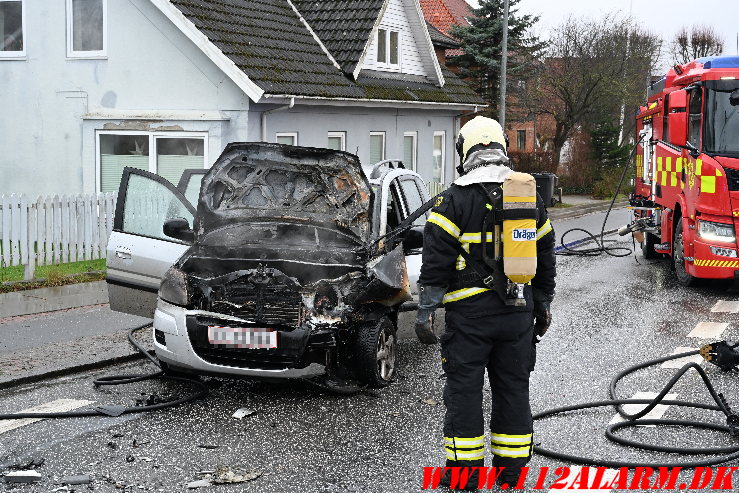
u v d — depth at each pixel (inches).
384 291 279.4
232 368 266.4
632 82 1513.3
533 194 194.1
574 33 1453.0
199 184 339.0
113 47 634.8
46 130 655.1
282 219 295.0
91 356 318.0
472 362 199.6
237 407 266.7
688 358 335.0
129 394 279.3
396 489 202.7
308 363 266.8
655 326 398.3
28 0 649.6
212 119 610.9
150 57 626.2
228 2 695.7
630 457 226.7
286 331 263.6
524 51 1311.5
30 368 300.4
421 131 884.0
